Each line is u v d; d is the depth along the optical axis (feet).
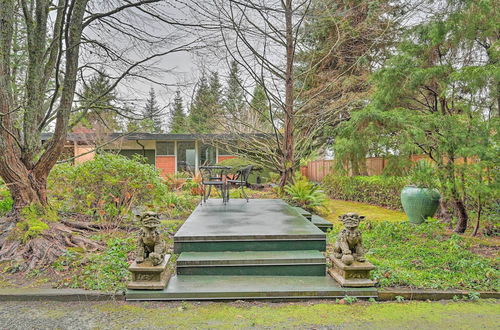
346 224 10.73
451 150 17.25
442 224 18.58
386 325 8.50
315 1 26.27
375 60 37.45
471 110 17.12
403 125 18.21
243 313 9.20
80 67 18.48
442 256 14.08
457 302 9.97
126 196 19.06
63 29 15.46
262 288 10.28
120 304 9.74
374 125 19.22
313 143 38.22
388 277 11.19
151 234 10.41
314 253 12.37
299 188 28.19
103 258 12.51
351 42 36.09
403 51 19.75
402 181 22.77
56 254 12.67
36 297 9.98
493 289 10.55
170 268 11.67
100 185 18.78
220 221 16.33
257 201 26.71
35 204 14.61
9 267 11.91
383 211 28.99
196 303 9.84
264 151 33.60
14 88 16.33
